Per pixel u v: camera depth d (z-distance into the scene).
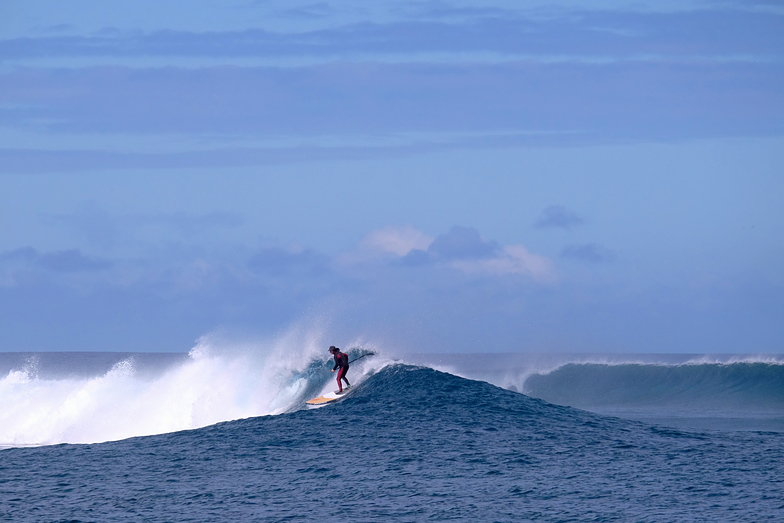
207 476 63.72
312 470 64.62
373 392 97.69
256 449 74.19
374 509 52.50
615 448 73.06
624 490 56.72
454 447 72.69
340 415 87.88
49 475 65.94
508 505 53.00
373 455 69.81
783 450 73.12
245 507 53.56
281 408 100.50
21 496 58.06
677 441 77.62
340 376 99.75
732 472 62.78
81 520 50.94
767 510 50.69
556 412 91.38
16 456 76.19
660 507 51.91
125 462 71.12
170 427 102.50
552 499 54.41
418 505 53.31
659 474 62.16
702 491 56.28
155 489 59.56
